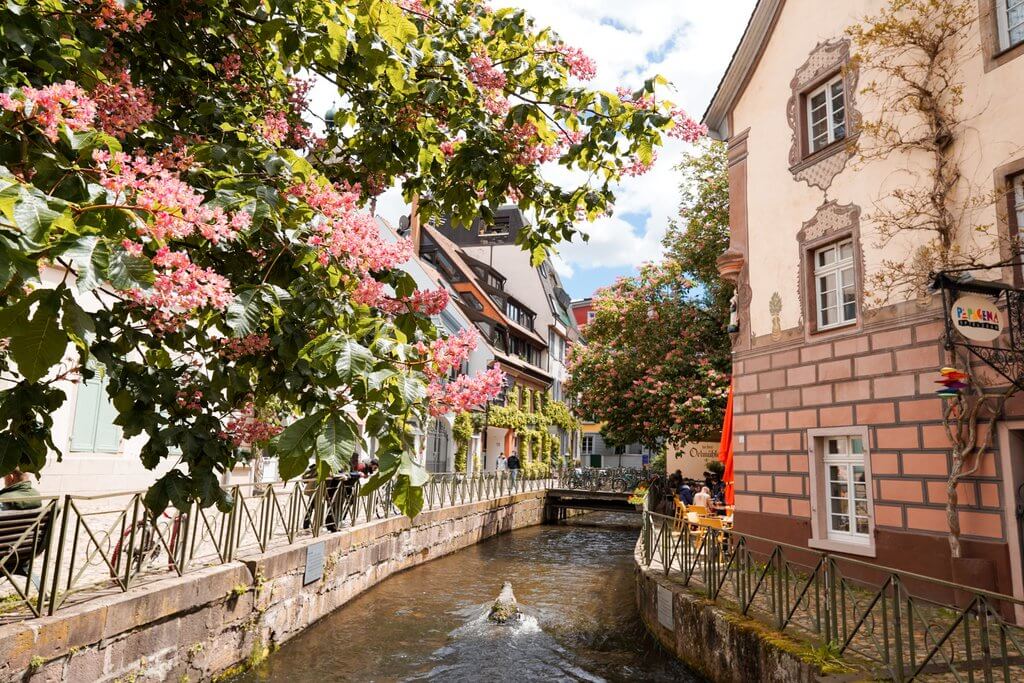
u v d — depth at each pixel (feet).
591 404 74.13
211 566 25.68
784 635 22.04
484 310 116.37
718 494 58.34
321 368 11.30
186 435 12.28
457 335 12.67
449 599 42.50
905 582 28.07
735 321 39.96
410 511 10.15
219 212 9.92
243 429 13.15
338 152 19.56
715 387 61.67
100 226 8.32
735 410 39.45
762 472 37.09
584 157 16.62
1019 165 25.17
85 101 9.29
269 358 12.94
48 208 7.47
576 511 120.78
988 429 25.34
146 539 23.24
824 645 20.12
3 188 7.35
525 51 16.55
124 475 43.01
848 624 23.67
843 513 32.76
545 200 17.88
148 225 8.67
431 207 18.75
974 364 26.17
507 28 16.35
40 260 8.14
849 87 32.91
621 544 74.79
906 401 28.81
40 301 8.26
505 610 36.99
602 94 15.07
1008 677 14.76
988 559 25.16
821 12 35.12
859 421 31.01
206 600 24.11
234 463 13.28
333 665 28.66
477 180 16.89
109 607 19.06
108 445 41.83
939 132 27.91
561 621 37.14
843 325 32.48
